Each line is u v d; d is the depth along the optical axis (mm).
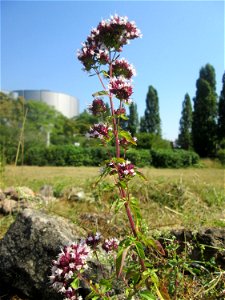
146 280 2812
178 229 4285
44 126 57219
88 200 6602
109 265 3414
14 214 5855
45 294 3473
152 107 55562
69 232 3895
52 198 6680
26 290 3600
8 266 3689
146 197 6836
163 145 34562
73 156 29469
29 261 3617
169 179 8516
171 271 3254
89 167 27109
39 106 58500
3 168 8906
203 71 45062
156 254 3904
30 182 9477
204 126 42406
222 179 10719
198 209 5930
